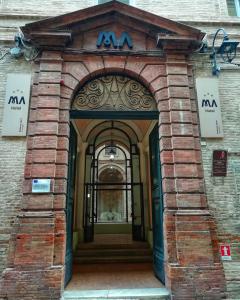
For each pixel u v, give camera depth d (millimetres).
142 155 11805
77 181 11516
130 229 14266
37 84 7035
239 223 6527
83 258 8812
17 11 7848
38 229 5918
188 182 6449
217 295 5789
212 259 6008
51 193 6191
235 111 7340
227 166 6898
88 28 7445
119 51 7266
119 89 7434
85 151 12281
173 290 5758
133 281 6840
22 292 5570
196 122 7047
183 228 6113
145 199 11164
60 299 5637
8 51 7293
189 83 7332
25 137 6688
